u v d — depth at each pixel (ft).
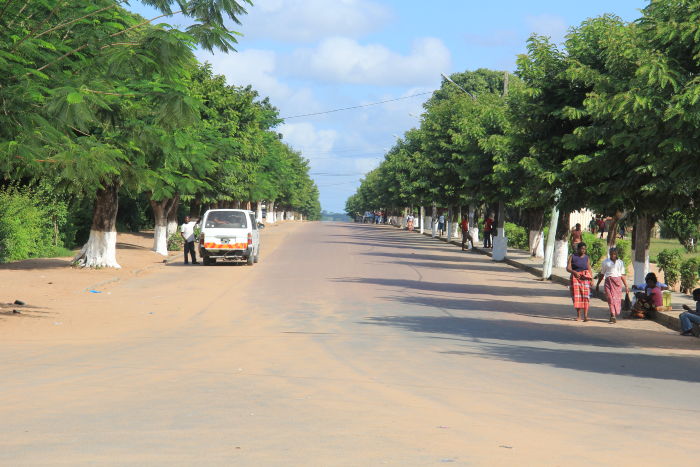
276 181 258.57
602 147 84.69
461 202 216.54
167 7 49.83
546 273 108.68
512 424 26.96
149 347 46.37
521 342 52.29
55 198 128.88
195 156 111.86
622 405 31.50
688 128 48.70
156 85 50.49
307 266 120.37
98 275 96.84
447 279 104.42
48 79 49.70
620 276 67.36
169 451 22.12
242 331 54.13
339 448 22.68
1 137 48.57
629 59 66.90
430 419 27.40
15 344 47.37
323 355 43.52
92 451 22.08
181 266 120.16
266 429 25.20
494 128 150.00
